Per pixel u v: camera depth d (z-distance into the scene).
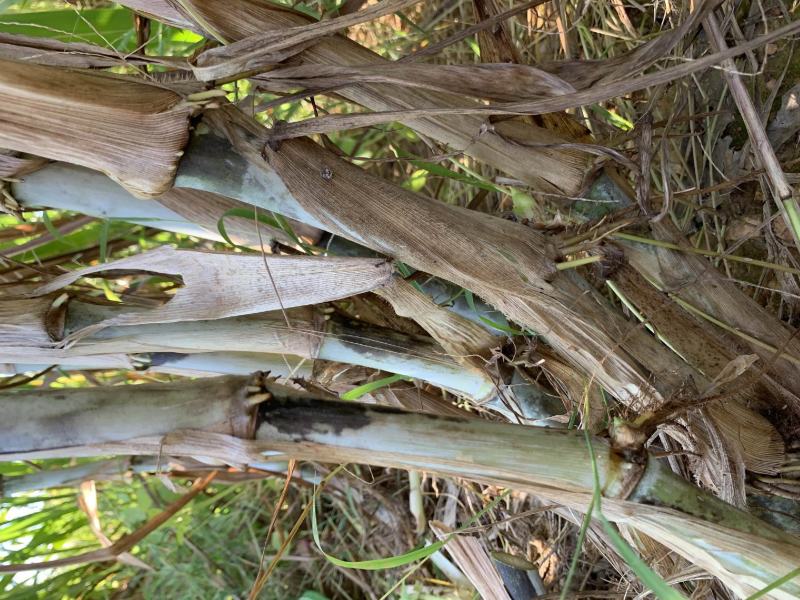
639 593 0.32
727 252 0.35
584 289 0.28
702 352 0.29
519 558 0.37
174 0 0.24
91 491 0.46
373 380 0.34
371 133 0.56
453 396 0.46
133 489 0.59
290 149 0.25
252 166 0.25
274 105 0.29
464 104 0.27
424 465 0.24
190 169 0.24
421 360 0.30
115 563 0.57
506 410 0.32
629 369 0.27
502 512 0.46
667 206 0.28
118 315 0.27
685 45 0.34
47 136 0.22
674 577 0.28
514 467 0.23
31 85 0.21
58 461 0.54
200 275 0.26
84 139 0.22
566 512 0.32
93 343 0.28
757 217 0.36
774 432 0.28
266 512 0.58
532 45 0.47
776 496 0.29
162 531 0.56
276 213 0.28
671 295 0.30
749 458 0.28
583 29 0.43
